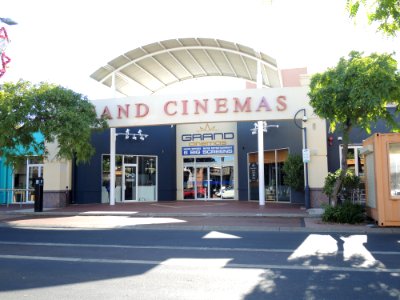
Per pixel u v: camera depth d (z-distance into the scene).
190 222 14.98
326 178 16.45
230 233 12.62
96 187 24.69
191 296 5.82
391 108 19.31
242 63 26.42
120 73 25.72
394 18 9.81
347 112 13.98
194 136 27.89
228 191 27.03
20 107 17.23
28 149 19.33
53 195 21.62
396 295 5.82
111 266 7.84
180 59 26.12
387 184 13.15
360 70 12.98
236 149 26.97
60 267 7.77
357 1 9.82
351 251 9.33
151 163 26.88
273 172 24.00
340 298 5.68
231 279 6.79
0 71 19.09
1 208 22.44
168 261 8.29
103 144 25.12
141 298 5.73
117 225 14.45
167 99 19.83
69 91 18.56
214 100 19.33
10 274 7.20
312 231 12.99
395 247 9.84
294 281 6.64
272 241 10.91
